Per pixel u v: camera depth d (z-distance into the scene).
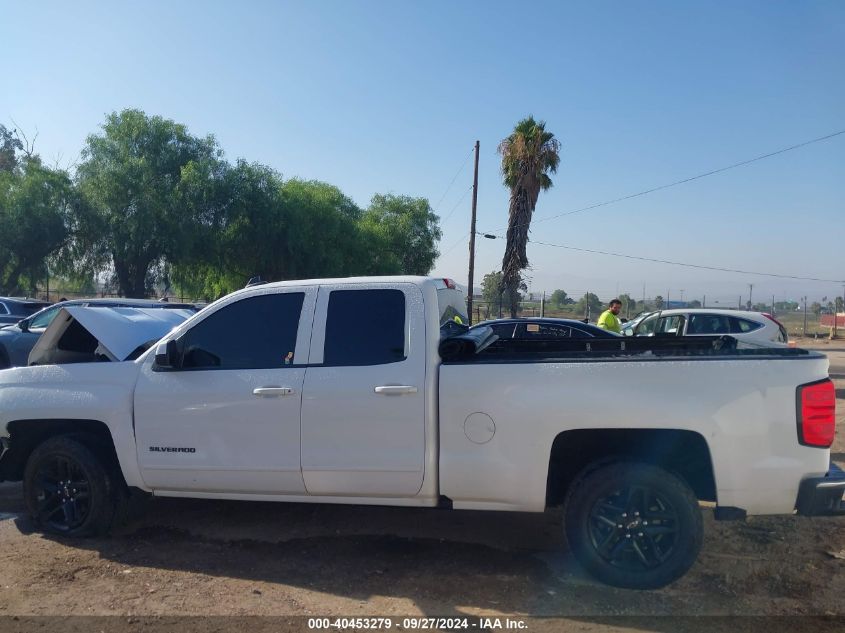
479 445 4.41
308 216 36.72
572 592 4.31
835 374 17.34
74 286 33.72
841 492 4.03
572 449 4.55
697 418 4.11
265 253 35.31
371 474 4.57
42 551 4.99
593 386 4.25
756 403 4.10
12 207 29.72
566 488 4.65
